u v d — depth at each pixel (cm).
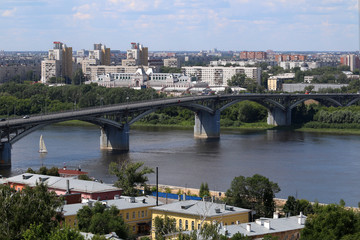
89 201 13688
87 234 10619
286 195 18712
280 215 14988
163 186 19538
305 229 11931
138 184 17775
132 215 13838
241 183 15550
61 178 16362
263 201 15462
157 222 12250
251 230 11988
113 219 12606
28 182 16238
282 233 12044
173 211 13162
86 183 15800
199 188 19425
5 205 11131
